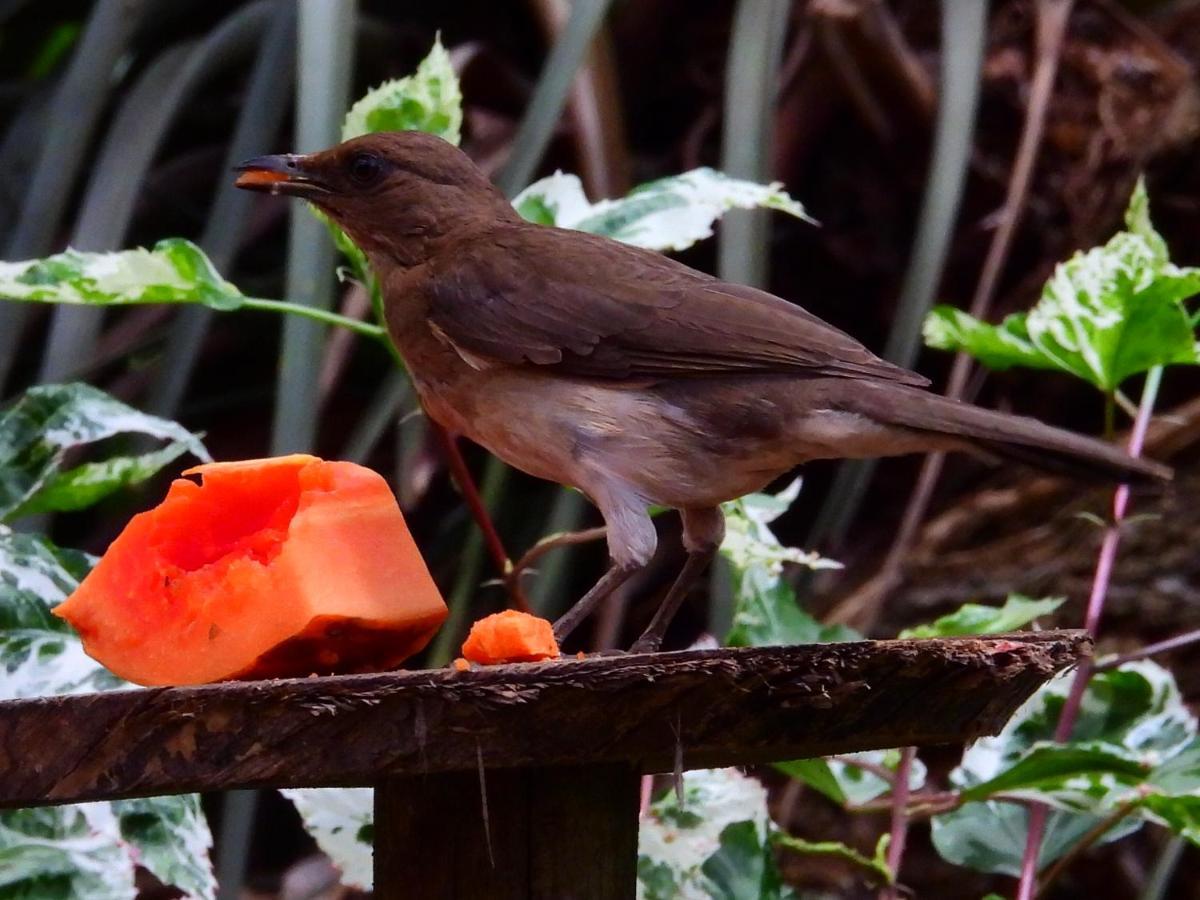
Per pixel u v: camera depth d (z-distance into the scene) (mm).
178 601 4996
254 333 12414
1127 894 10328
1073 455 5609
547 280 6457
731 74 9992
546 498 11453
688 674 4172
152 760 4105
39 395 6613
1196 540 10508
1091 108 12516
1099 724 6984
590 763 4316
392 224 6961
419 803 4594
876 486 12391
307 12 9156
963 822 6953
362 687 4062
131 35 11508
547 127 9562
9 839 5598
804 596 11398
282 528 5168
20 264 6102
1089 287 6383
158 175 12805
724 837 6250
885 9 12836
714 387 6270
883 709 4414
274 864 12281
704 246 12805
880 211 13008
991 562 11133
